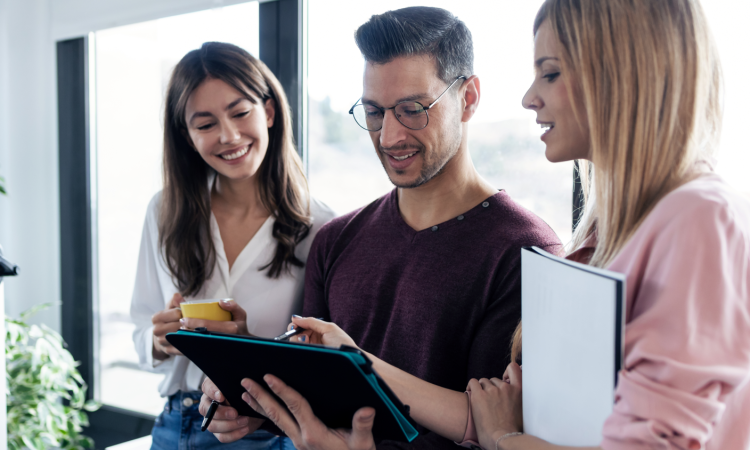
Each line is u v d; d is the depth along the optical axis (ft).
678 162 2.31
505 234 3.61
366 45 3.56
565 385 2.31
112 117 8.45
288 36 6.59
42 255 9.07
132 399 8.67
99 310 8.91
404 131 3.52
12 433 7.24
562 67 2.57
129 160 8.36
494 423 2.93
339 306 4.24
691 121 2.29
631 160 2.35
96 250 8.84
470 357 3.63
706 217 2.00
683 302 1.97
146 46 7.86
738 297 1.98
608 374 1.98
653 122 2.31
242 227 5.01
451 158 3.77
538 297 2.59
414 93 3.45
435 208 3.89
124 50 8.16
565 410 2.33
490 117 5.25
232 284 4.84
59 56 8.82
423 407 3.26
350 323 4.14
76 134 8.80
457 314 3.67
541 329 2.55
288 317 4.89
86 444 8.52
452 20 3.61
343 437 2.81
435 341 3.70
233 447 4.61
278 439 4.71
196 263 4.86
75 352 9.10
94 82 8.62
